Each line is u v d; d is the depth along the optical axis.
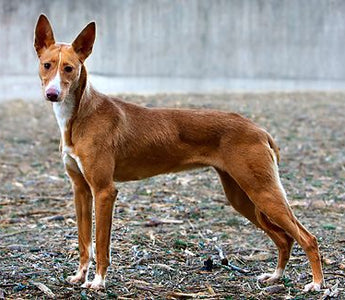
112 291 6.10
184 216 8.66
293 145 12.51
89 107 6.06
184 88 18.59
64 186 10.19
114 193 6.07
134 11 22.45
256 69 23.47
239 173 6.21
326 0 23.72
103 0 22.31
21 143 12.69
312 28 23.77
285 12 24.19
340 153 12.06
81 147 6.02
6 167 11.24
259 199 6.16
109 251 6.12
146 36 22.44
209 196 9.59
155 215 8.67
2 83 19.09
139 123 6.32
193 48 22.91
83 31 6.02
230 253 7.30
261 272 6.73
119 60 21.94
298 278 6.51
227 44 23.25
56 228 8.18
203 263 6.97
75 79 5.93
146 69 22.25
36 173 10.94
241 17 23.67
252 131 6.29
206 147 6.36
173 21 22.72
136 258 7.05
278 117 14.53
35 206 9.16
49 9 22.31
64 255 7.17
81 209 6.29
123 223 8.28
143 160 6.33
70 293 6.00
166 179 10.42
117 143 6.15
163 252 7.29
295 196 9.56
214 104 15.27
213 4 23.12
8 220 8.49
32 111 15.21
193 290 6.21
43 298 5.90
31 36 21.83
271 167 6.20
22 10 22.02
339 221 8.47
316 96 17.62
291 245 6.44
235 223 8.39
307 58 23.67
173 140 6.34
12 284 6.20
